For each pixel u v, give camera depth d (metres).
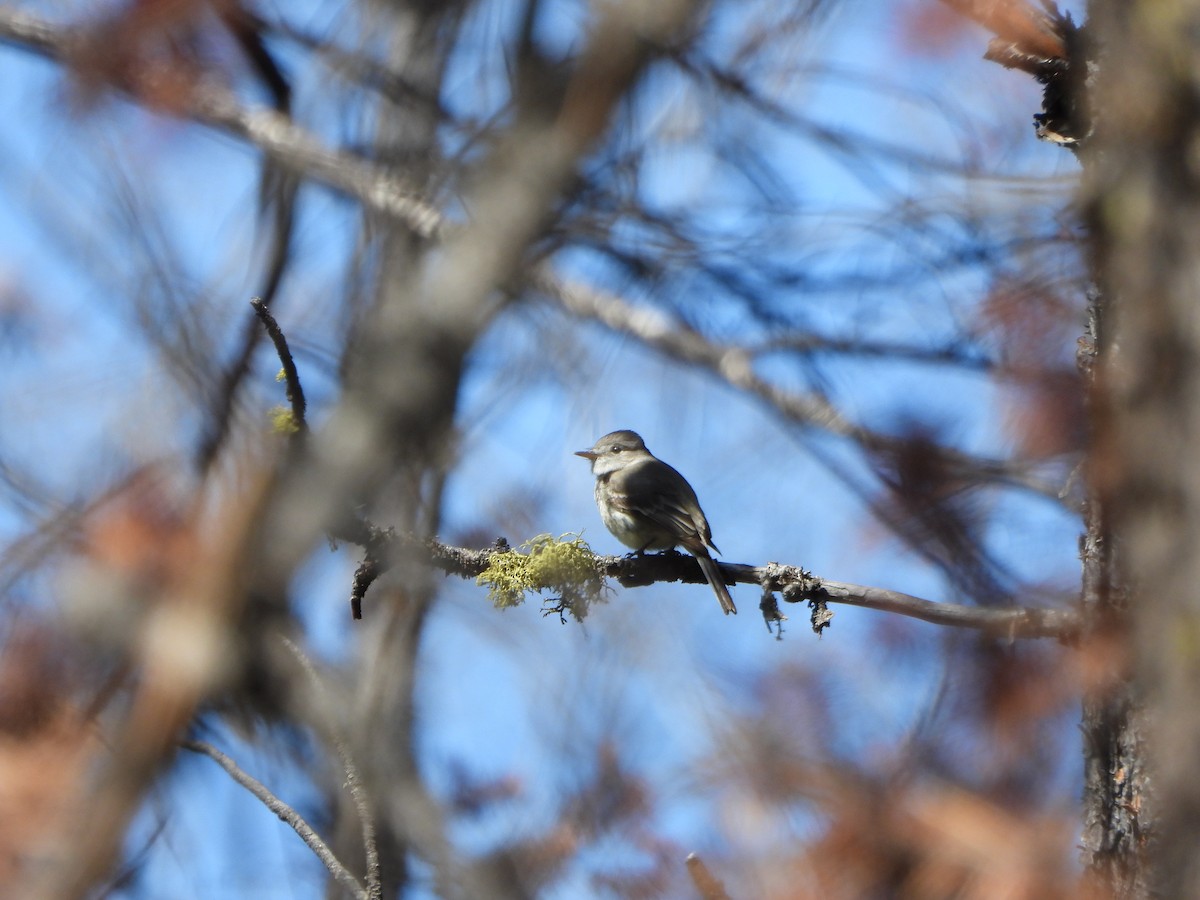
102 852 8.38
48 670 8.67
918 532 7.84
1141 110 6.14
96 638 8.76
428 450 11.30
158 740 8.55
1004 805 6.21
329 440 10.91
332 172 11.41
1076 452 7.64
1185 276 6.02
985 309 8.27
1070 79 7.37
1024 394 7.81
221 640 9.06
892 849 6.07
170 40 10.55
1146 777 6.04
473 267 11.43
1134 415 6.11
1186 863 5.82
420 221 11.49
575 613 10.31
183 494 9.23
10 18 10.30
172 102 10.48
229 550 9.09
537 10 11.25
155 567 8.94
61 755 8.52
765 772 6.74
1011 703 6.45
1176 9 6.13
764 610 9.06
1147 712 6.07
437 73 11.62
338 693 11.07
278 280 10.84
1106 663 6.23
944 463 7.99
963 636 7.00
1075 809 6.29
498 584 10.05
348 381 11.23
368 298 11.47
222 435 9.48
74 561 8.84
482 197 11.49
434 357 11.40
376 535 9.65
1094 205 6.55
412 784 11.51
